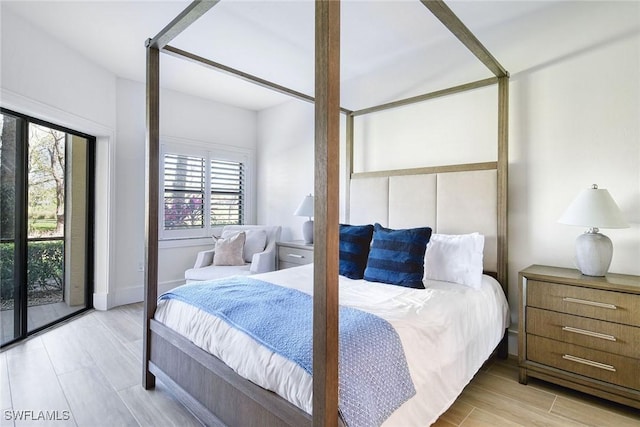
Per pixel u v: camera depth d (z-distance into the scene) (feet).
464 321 6.05
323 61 3.54
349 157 11.21
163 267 13.33
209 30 9.08
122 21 8.66
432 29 8.89
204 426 5.58
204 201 14.47
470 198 8.43
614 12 7.08
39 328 9.79
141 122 12.80
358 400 3.83
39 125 9.80
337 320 3.65
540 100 7.97
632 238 6.85
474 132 8.95
